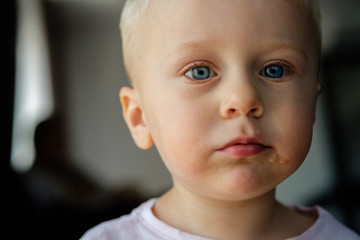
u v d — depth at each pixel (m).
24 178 0.97
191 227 0.37
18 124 1.10
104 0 1.43
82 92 1.42
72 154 1.36
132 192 1.12
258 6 0.34
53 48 1.37
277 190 1.10
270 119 0.33
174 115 0.35
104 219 0.99
